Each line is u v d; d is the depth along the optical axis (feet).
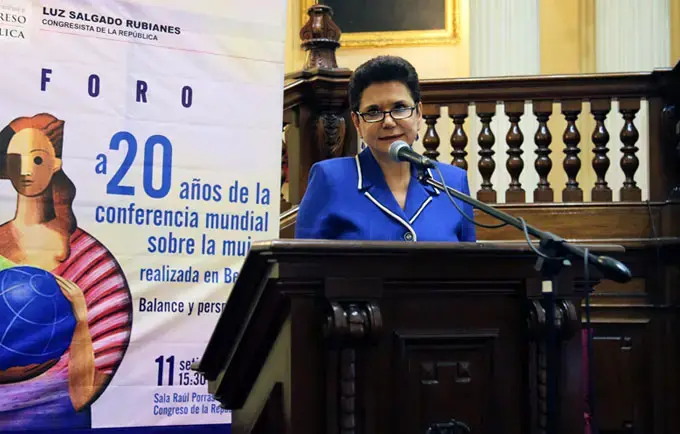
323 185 6.92
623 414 12.25
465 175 7.27
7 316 9.25
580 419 5.21
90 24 9.71
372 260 4.94
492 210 5.44
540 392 5.07
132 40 9.91
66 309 9.49
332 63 13.01
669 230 12.54
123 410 9.66
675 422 12.14
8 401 9.20
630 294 12.38
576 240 12.56
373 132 6.82
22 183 9.41
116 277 9.73
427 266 5.04
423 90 13.20
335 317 4.75
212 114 10.25
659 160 12.89
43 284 9.42
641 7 24.54
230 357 5.81
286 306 5.01
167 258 9.97
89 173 9.68
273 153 10.49
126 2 9.88
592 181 24.20
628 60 24.56
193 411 9.91
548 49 26.81
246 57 10.44
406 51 28.32
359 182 6.86
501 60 24.80
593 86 13.00
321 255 4.83
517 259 5.19
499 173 23.04
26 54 9.45
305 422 4.83
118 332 9.71
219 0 10.34
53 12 9.56
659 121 12.92
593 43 26.37
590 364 4.98
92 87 9.71
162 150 10.00
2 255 9.30
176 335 9.95
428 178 6.03
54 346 9.41
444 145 24.90
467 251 4.98
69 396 9.44
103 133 9.75
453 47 28.12
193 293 10.05
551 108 13.12
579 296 5.32
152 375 9.80
